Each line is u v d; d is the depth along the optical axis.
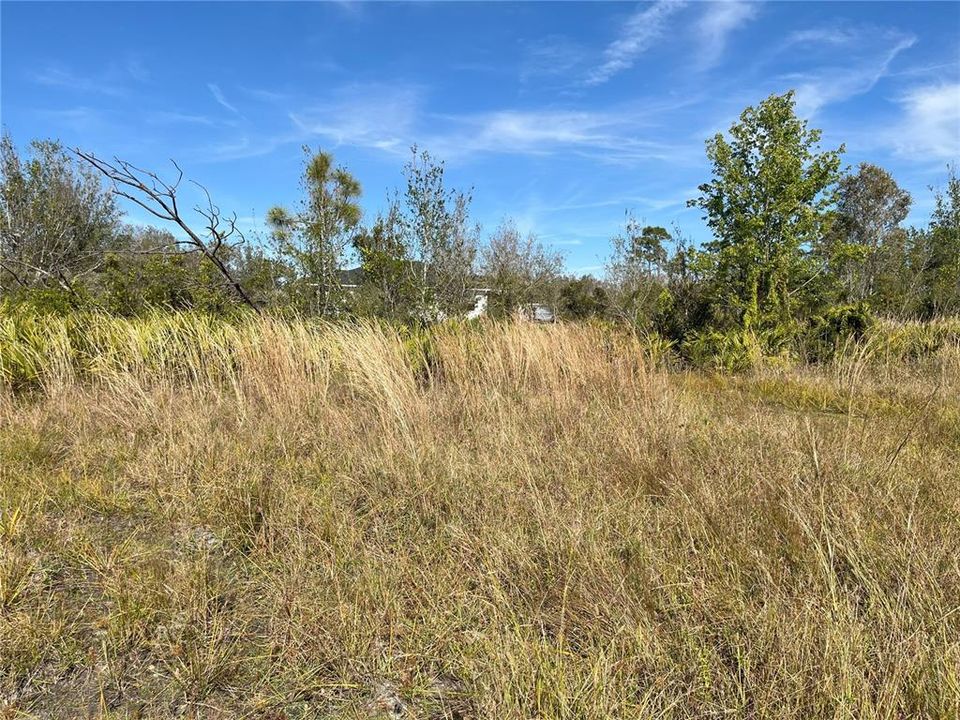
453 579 2.84
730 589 2.67
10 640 2.37
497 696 2.06
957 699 1.91
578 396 6.78
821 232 12.55
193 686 2.20
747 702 2.08
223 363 7.20
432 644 2.41
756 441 4.84
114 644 2.41
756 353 10.51
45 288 11.54
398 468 4.23
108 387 6.52
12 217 19.12
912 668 2.09
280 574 2.96
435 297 11.20
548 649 2.27
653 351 8.63
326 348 7.23
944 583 2.63
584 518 3.41
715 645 2.41
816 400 7.52
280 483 3.99
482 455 4.55
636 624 2.44
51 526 3.41
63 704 2.13
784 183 12.18
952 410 6.09
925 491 3.78
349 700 2.17
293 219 10.48
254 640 2.50
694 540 3.18
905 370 8.68
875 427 5.58
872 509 3.41
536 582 2.84
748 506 3.49
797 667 2.12
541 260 25.14
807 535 2.94
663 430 5.01
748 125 12.48
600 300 24.16
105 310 9.87
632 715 1.96
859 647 2.18
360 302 10.88
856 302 12.48
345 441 4.95
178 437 5.00
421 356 7.75
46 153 22.06
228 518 3.55
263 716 2.10
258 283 11.12
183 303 10.55
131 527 3.50
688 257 13.39
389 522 3.61
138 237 24.16
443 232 11.34
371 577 2.82
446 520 3.56
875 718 1.90
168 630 2.51
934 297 16.20
